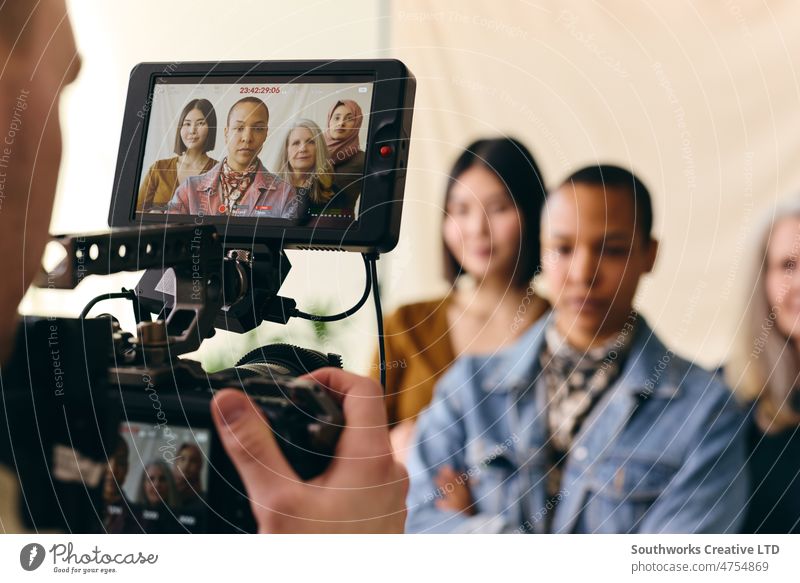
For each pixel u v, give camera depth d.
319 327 1.71
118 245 0.51
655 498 1.26
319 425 0.54
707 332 1.66
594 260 1.48
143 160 0.74
